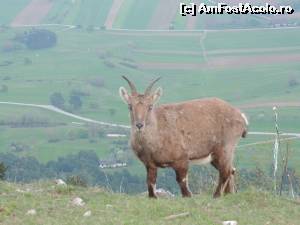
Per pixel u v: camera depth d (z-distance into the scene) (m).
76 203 28.23
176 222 25.98
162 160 32.22
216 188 33.75
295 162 73.88
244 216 27.55
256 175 40.22
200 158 33.25
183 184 32.53
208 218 26.73
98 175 119.12
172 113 32.78
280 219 27.77
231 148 33.91
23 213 26.48
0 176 35.34
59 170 152.25
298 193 38.34
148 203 28.58
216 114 33.59
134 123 31.98
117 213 26.89
